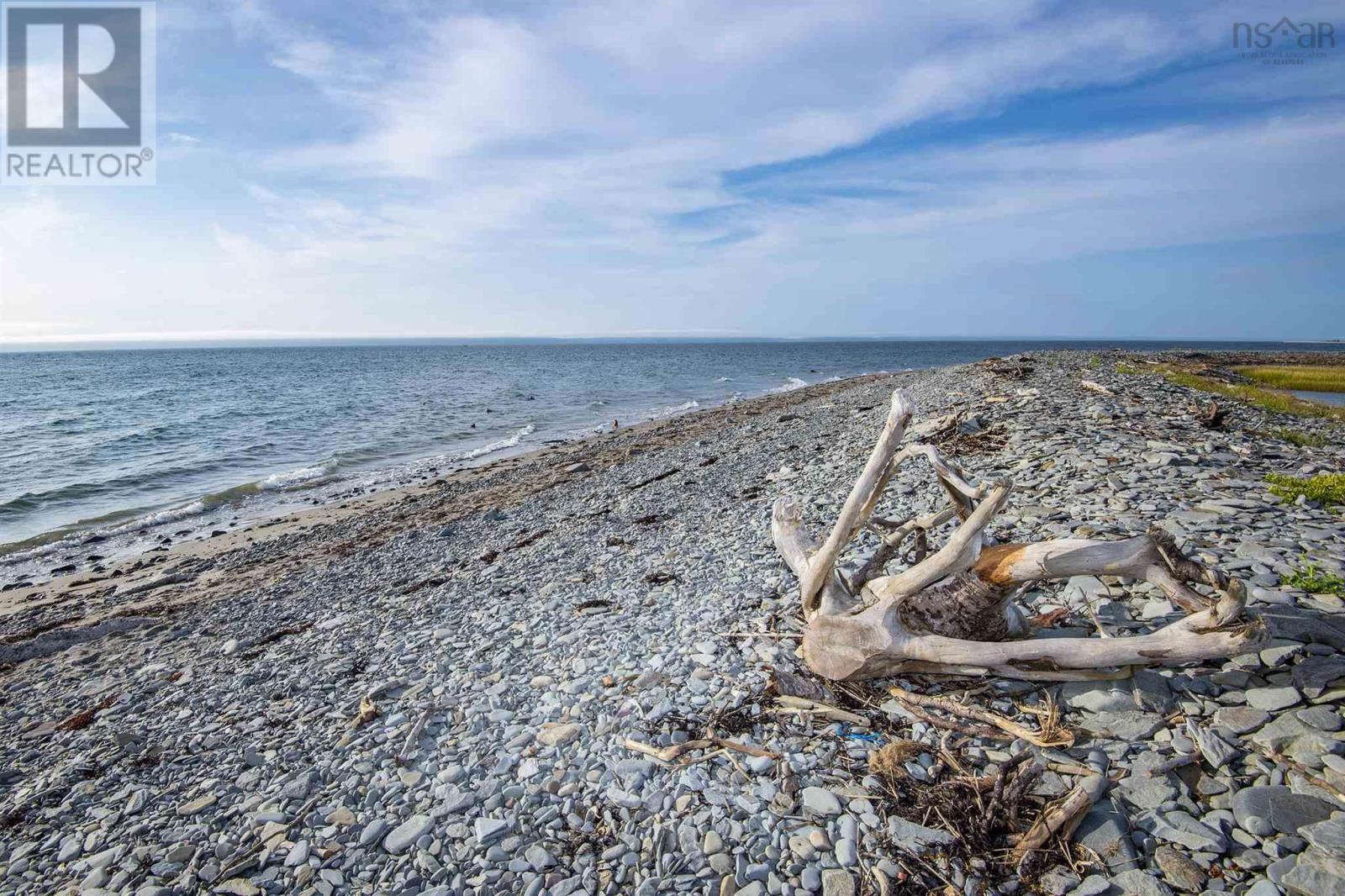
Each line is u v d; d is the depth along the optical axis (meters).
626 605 8.28
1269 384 41.38
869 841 3.95
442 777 5.06
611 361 121.56
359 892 4.07
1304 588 5.65
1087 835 3.78
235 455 26.55
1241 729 4.27
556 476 20.77
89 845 4.82
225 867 4.38
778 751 4.82
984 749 4.57
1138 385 22.16
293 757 5.68
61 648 9.69
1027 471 11.17
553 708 5.88
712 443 23.50
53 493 20.44
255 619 10.17
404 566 12.33
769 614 7.11
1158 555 4.61
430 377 73.81
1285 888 3.28
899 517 9.67
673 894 3.75
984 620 5.23
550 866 4.08
